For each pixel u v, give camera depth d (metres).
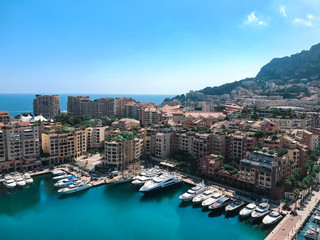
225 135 168.25
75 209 121.06
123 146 170.12
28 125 173.38
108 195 136.25
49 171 165.12
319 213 106.62
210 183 144.62
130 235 101.00
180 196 127.62
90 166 170.38
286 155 134.62
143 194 138.12
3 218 112.31
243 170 132.50
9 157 161.12
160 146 185.50
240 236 99.31
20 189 141.25
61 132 184.00
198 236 100.06
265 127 177.75
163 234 101.56
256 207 113.81
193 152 174.88
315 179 138.88
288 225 99.81
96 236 99.94
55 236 99.62
